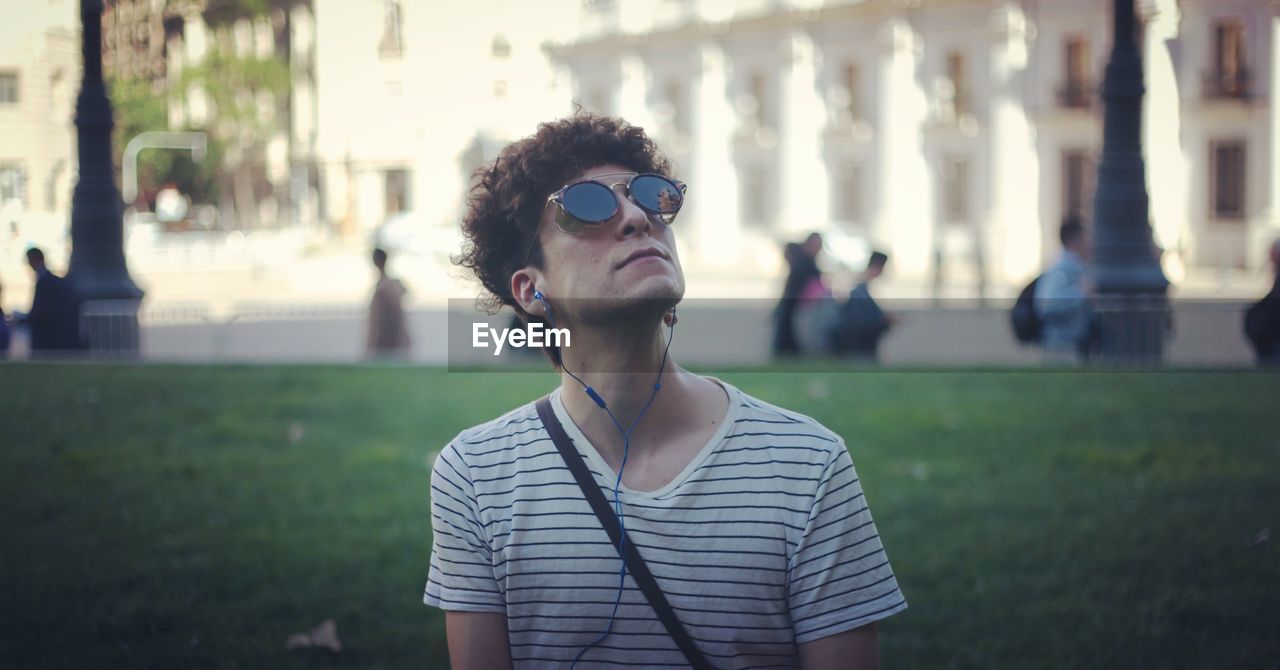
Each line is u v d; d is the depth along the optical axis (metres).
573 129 2.42
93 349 15.08
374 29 60.16
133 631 5.20
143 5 52.03
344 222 60.75
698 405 2.32
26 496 7.27
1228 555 5.98
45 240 37.56
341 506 7.09
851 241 40.69
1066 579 5.68
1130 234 13.55
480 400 10.80
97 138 15.52
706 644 2.21
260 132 57.00
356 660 4.94
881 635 5.13
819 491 2.22
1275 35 34.56
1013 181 41.53
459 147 58.03
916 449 8.47
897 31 44.91
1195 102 36.19
